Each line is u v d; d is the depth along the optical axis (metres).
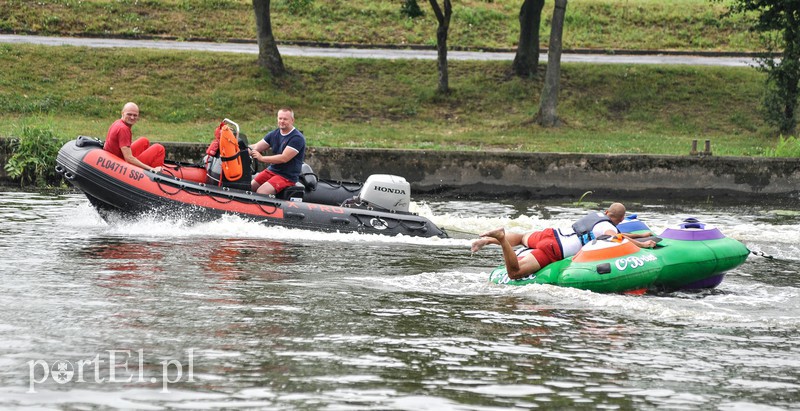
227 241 29.23
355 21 93.19
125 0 91.38
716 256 23.42
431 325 18.84
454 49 89.81
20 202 40.16
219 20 90.94
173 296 20.77
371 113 71.81
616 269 22.61
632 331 18.84
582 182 52.84
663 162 52.97
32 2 87.62
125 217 31.50
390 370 15.59
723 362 16.66
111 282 22.05
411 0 76.19
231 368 15.41
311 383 14.76
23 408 13.28
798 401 14.55
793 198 53.34
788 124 68.75
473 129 69.19
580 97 75.50
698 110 74.56
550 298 21.83
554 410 13.76
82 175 31.02
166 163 33.28
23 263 24.31
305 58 79.25
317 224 31.73
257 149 32.72
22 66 70.62
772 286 24.55
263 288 22.02
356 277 23.98
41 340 16.77
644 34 95.12
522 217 39.31
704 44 93.69
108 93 69.12
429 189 52.66
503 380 15.21
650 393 14.75
